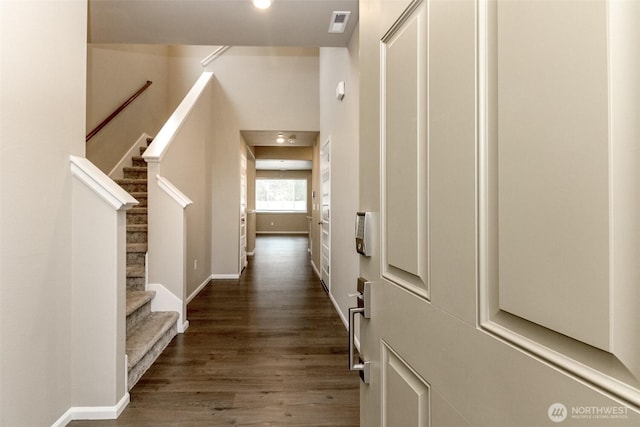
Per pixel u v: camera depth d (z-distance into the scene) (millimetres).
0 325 1310
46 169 1557
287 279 5348
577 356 357
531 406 411
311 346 2791
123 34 2844
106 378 1796
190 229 4129
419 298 690
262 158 8500
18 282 1395
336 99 3604
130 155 4656
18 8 1372
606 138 324
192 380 2215
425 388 673
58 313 1659
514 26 440
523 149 424
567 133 363
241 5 2439
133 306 2629
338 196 3570
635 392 304
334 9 2484
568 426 363
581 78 348
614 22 320
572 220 358
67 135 1714
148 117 5133
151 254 3100
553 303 381
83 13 1822
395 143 799
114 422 1769
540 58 398
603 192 327
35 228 1490
